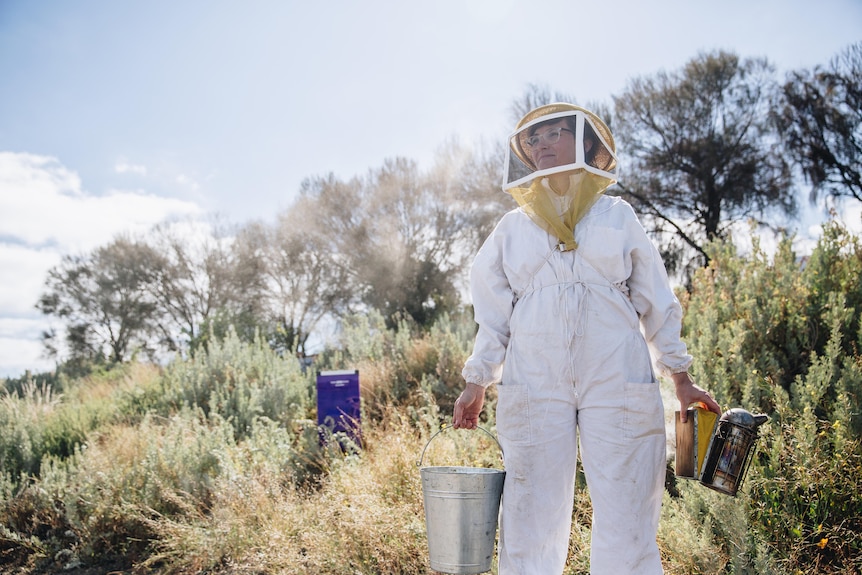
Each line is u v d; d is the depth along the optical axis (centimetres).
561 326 261
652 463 256
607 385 256
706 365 511
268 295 2877
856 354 466
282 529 450
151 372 1195
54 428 823
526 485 259
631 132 2042
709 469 268
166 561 484
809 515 355
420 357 852
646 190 2000
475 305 288
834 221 598
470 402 277
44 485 597
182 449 593
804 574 324
